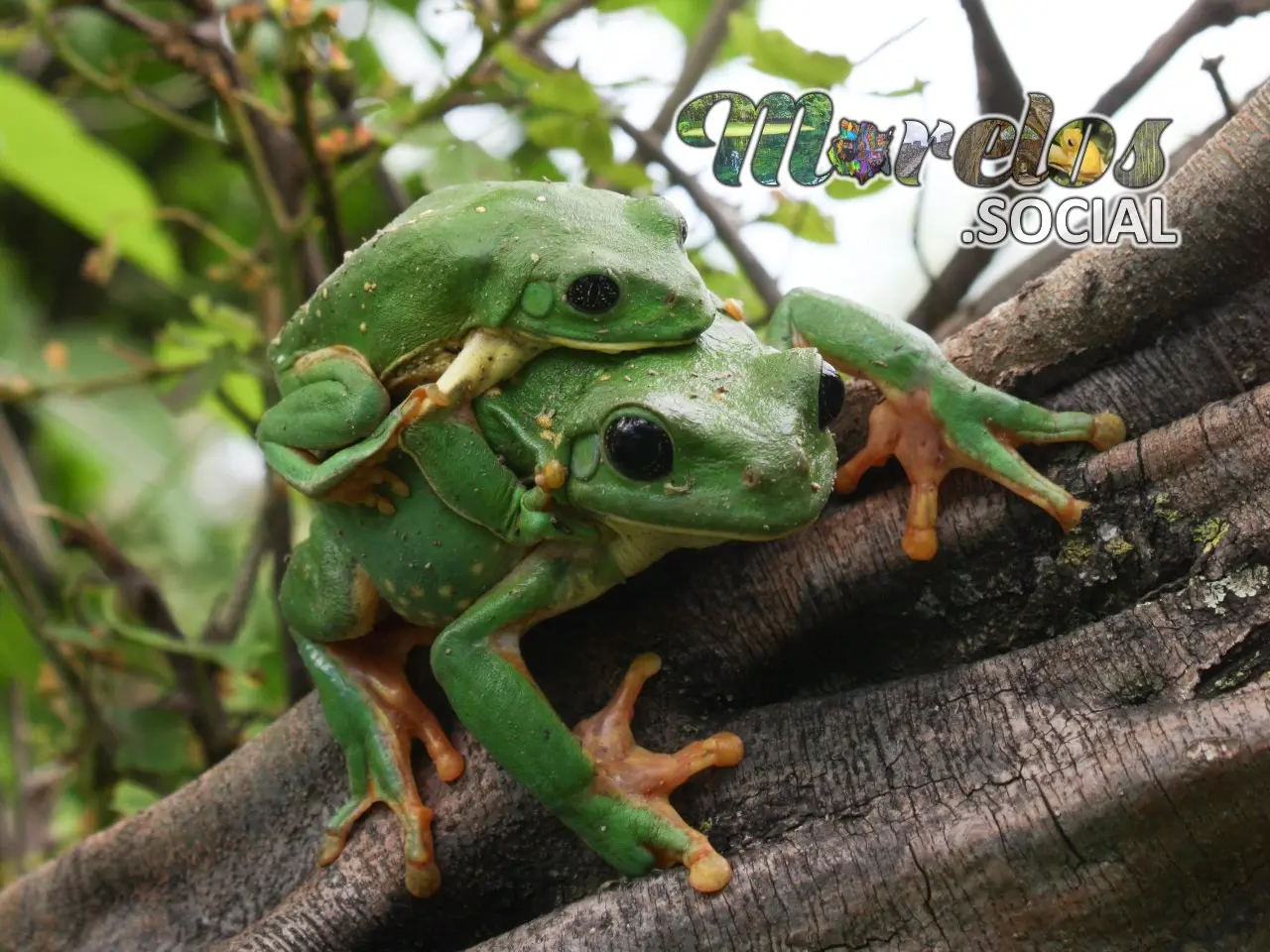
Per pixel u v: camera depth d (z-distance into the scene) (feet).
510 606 1.61
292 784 1.77
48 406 3.17
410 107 1.98
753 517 1.54
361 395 1.62
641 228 1.61
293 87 1.85
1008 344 1.66
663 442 1.55
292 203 2.03
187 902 1.79
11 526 2.07
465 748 1.69
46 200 2.61
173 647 1.97
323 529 1.70
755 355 1.60
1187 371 1.63
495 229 1.60
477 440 1.60
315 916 1.69
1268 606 1.56
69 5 1.96
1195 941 1.55
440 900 1.68
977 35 1.81
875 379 1.64
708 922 1.57
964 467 1.64
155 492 3.25
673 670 1.68
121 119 3.42
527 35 2.02
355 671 1.71
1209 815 1.52
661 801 1.60
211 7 1.99
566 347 1.61
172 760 2.07
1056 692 1.58
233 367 2.00
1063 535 1.62
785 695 1.70
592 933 1.58
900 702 1.62
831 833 1.58
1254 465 1.58
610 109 1.92
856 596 1.66
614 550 1.61
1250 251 1.61
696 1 2.66
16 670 2.40
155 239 2.60
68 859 1.83
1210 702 1.54
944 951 1.55
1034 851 1.54
